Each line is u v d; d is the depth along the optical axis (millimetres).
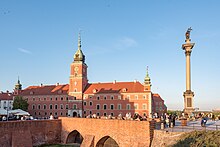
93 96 105938
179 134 33344
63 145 53969
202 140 29578
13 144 45719
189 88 52688
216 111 71375
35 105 116062
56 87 119000
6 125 45125
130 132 42344
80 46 114500
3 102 123438
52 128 55125
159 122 45250
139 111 96812
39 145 51656
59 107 111125
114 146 48188
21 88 138375
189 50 53406
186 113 51719
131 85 103562
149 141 38750
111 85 107750
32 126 50562
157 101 132500
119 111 99875
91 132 50438
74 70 111000
